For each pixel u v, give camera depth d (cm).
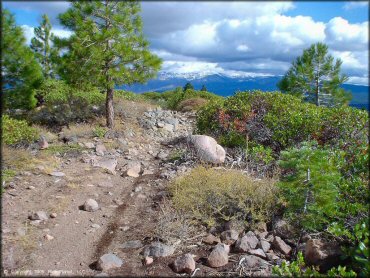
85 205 674
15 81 1184
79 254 533
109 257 512
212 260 512
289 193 595
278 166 819
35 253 515
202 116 1226
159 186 817
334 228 496
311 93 1819
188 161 973
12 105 1220
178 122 1630
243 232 594
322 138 914
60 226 604
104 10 1201
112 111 1320
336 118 929
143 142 1253
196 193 682
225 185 682
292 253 537
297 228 579
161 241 575
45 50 2156
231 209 641
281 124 994
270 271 490
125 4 1237
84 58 1188
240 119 1098
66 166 902
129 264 514
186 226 598
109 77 1233
